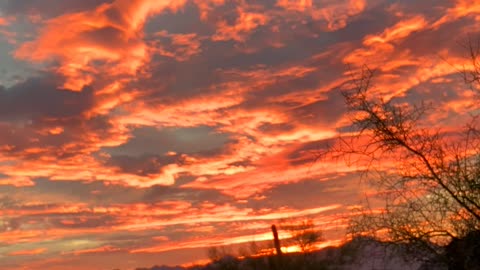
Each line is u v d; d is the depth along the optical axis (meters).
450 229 12.05
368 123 12.26
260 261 37.62
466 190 11.90
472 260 11.90
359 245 12.54
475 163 11.97
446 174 12.01
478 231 11.86
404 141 12.16
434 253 12.01
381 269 12.01
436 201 12.09
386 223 12.29
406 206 12.22
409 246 12.08
